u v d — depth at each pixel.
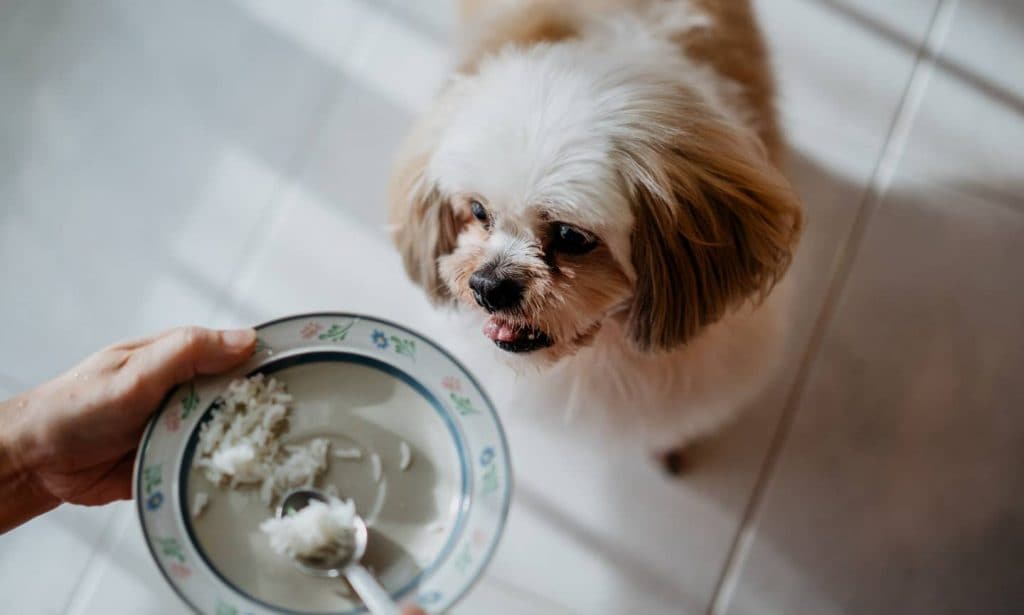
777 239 0.91
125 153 1.44
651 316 0.90
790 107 1.40
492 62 0.92
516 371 0.98
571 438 1.20
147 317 1.36
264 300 1.36
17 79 1.48
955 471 1.26
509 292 0.86
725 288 0.91
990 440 1.27
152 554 0.71
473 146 0.84
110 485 0.98
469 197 0.90
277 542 0.74
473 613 1.21
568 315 0.88
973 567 1.21
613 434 1.13
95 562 1.23
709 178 0.86
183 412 0.77
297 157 1.43
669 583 1.22
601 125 0.82
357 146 1.43
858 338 1.32
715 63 1.01
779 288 1.14
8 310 1.36
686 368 1.02
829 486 1.26
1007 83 1.40
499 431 0.78
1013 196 1.36
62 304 1.36
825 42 1.42
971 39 1.42
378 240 1.38
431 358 0.80
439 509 0.78
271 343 0.80
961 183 1.37
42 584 1.22
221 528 0.76
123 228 1.40
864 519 1.24
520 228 0.88
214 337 0.79
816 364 1.31
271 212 1.40
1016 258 1.34
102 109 1.46
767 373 1.14
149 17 1.50
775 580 1.22
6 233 1.40
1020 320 1.32
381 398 0.81
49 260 1.39
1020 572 1.21
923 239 1.35
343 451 0.79
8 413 0.87
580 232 0.85
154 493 0.73
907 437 1.28
